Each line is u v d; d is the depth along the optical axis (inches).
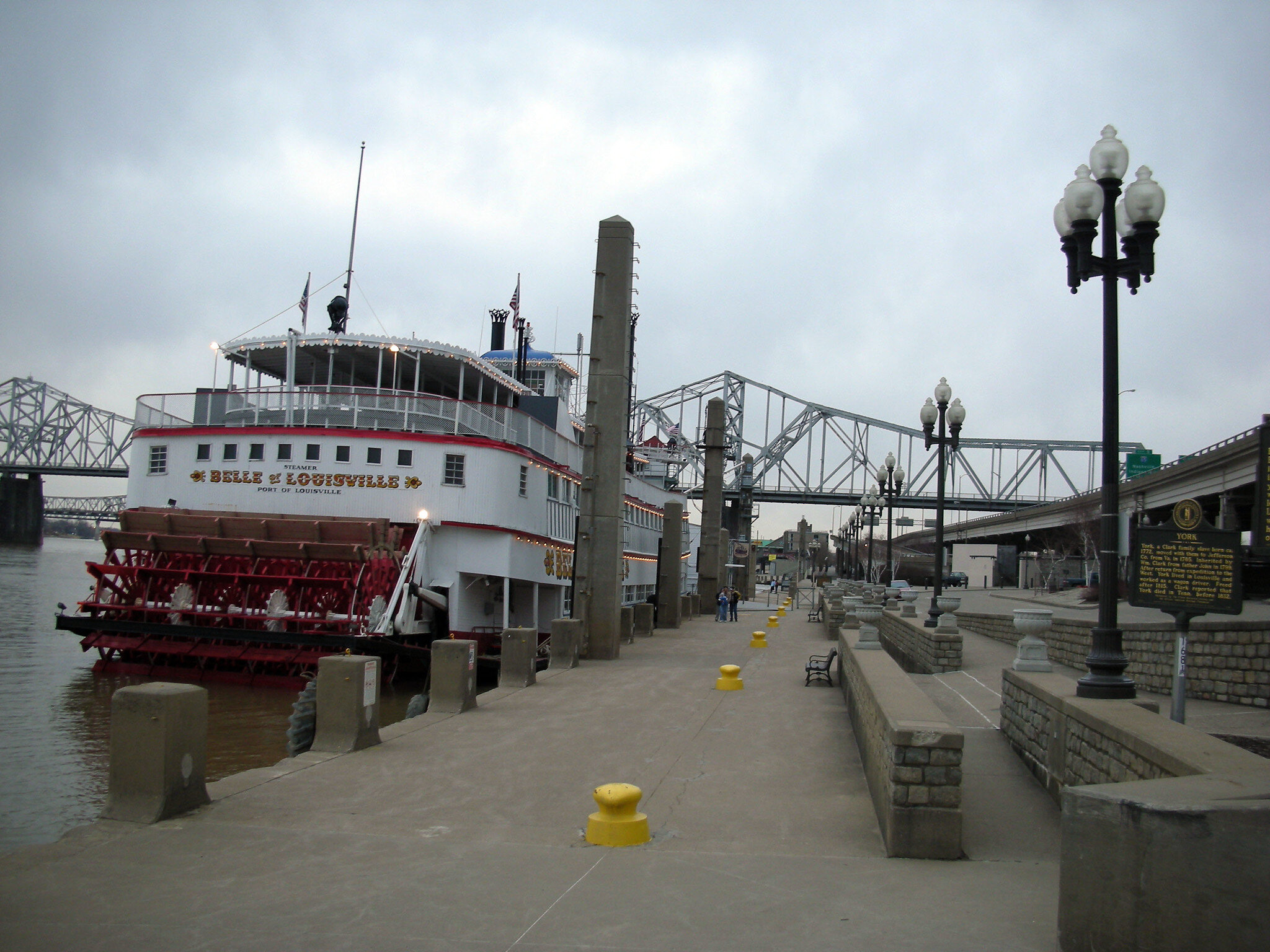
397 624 941.2
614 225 966.4
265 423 1101.7
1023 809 357.4
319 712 461.7
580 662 888.3
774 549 7436.0
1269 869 178.7
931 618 894.4
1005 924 227.0
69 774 583.5
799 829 334.0
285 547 952.9
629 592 1647.4
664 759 457.4
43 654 1183.6
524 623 1236.5
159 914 235.5
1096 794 197.3
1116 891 190.2
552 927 227.6
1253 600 1350.9
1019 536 4042.8
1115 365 411.5
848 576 3725.4
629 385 1753.2
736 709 615.2
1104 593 390.3
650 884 263.4
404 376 1270.9
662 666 871.7
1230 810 182.9
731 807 365.4
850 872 276.7
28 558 5206.7
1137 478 2396.7
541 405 1364.4
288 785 387.5
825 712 609.3
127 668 990.4
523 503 1112.8
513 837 320.8
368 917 234.2
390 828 328.5
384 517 1029.2
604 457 948.6
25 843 439.2
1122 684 373.7
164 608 971.9
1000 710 575.2
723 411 2021.4
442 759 446.9
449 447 1036.5
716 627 1544.0
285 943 216.1
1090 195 411.5
